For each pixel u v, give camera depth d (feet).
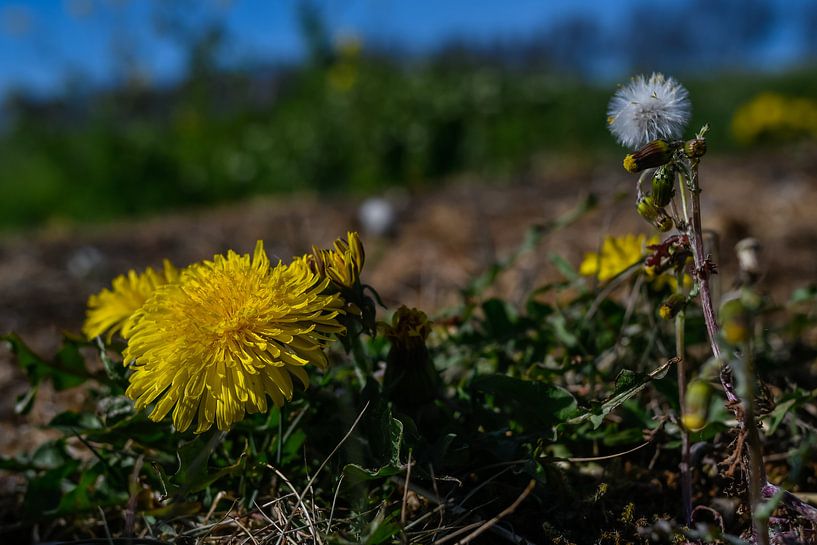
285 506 0.74
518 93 4.64
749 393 0.58
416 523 0.70
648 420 0.80
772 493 0.66
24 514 0.81
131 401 0.80
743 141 3.99
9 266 2.14
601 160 3.84
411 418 0.73
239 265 0.71
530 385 0.75
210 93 5.14
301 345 0.67
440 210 2.62
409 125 4.03
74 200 3.94
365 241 2.27
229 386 0.66
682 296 0.68
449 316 0.96
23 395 0.87
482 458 0.77
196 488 0.72
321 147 4.06
